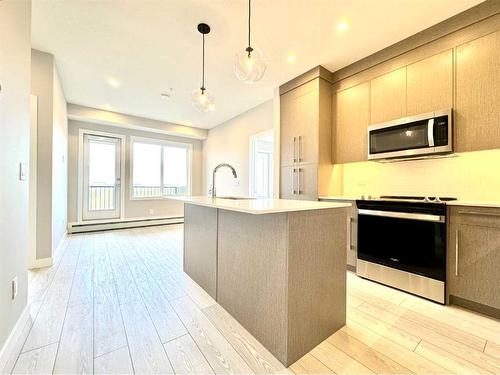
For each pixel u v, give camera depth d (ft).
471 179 7.35
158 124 18.03
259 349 4.61
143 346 4.63
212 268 6.73
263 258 4.75
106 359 4.25
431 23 7.25
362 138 9.25
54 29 7.73
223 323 5.48
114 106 15.03
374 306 6.24
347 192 10.73
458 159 7.63
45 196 9.25
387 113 8.47
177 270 8.98
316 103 9.88
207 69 10.30
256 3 6.51
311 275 4.61
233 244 5.74
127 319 5.58
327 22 7.25
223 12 6.88
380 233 7.75
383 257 7.64
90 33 7.92
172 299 6.64
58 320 5.49
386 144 8.30
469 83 6.66
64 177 13.62
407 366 4.13
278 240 4.39
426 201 6.99
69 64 9.94
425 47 7.54
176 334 5.04
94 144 16.56
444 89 7.12
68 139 15.43
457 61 6.88
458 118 6.87
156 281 7.91
